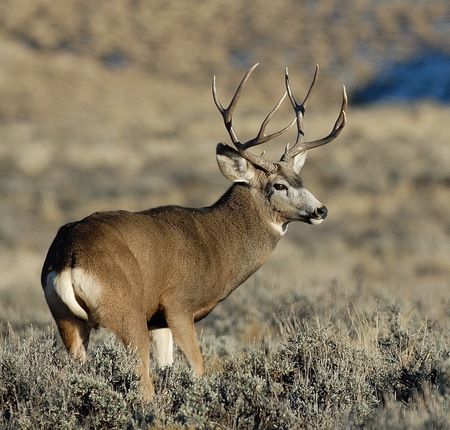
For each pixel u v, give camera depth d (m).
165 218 27.39
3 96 187.25
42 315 39.84
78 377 22.16
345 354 26.05
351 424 20.41
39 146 133.62
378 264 73.31
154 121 162.38
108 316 23.86
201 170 119.69
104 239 24.41
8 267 67.75
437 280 59.69
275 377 25.50
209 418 21.80
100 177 118.19
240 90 30.36
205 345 31.41
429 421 20.03
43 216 102.94
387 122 144.38
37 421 21.23
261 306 41.19
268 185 30.36
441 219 99.81
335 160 119.81
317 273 60.72
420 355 26.41
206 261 27.67
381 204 105.00
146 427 20.88
